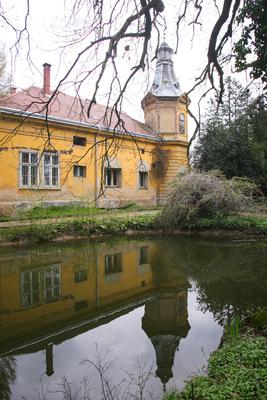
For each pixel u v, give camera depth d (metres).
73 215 17.00
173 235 15.79
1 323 6.50
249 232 14.77
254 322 5.08
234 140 22.34
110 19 4.53
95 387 4.24
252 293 7.77
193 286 8.56
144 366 4.74
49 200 19.83
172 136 26.88
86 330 6.14
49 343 5.59
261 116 7.66
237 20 4.38
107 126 5.09
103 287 8.85
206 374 4.02
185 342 5.44
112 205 23.52
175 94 26.67
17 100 17.73
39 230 13.94
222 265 10.56
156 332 5.95
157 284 8.95
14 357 5.11
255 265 10.37
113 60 4.32
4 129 17.16
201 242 14.12
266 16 4.05
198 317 6.52
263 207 16.28
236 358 3.99
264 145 19.83
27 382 4.39
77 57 4.20
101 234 15.55
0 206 17.56
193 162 23.28
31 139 18.58
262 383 3.26
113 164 23.36
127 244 14.12
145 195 26.17
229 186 15.60
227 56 4.95
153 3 4.25
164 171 26.75
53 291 8.55
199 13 4.92
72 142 20.70
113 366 4.78
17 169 18.22
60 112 20.69
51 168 20.08
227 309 6.82
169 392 3.79
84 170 21.84
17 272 10.20
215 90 4.98
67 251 12.88
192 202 15.89
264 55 4.19
